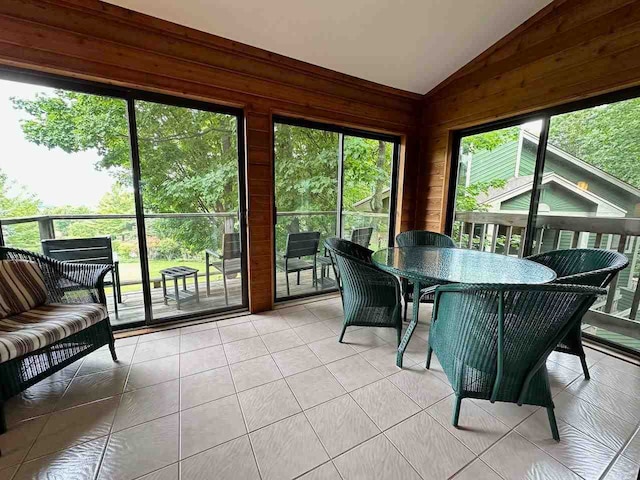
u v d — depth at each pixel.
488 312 1.18
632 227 2.11
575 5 2.12
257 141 2.55
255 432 1.36
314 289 3.37
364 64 2.73
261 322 2.57
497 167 2.99
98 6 1.84
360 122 3.08
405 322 2.66
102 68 1.92
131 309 2.52
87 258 2.28
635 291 2.20
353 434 1.35
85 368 1.84
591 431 1.38
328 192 3.21
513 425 1.42
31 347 1.35
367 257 2.63
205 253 2.62
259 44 2.35
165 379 1.74
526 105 2.48
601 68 2.02
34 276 1.79
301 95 2.69
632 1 1.85
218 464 1.19
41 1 1.73
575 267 1.98
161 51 2.07
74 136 2.05
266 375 1.80
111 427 1.38
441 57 2.73
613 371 1.87
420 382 1.75
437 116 3.32
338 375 1.81
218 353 2.05
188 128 2.36
